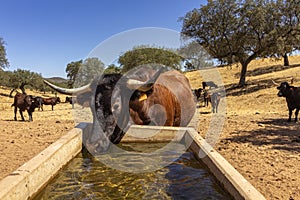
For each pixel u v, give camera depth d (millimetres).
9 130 10820
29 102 15070
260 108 19031
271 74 35750
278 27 28953
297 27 28203
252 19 28500
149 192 4770
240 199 3803
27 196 4297
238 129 10047
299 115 14023
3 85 66562
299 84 26000
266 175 5141
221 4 29750
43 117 17984
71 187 5000
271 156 6422
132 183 5168
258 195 3625
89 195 4660
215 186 4945
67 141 6316
